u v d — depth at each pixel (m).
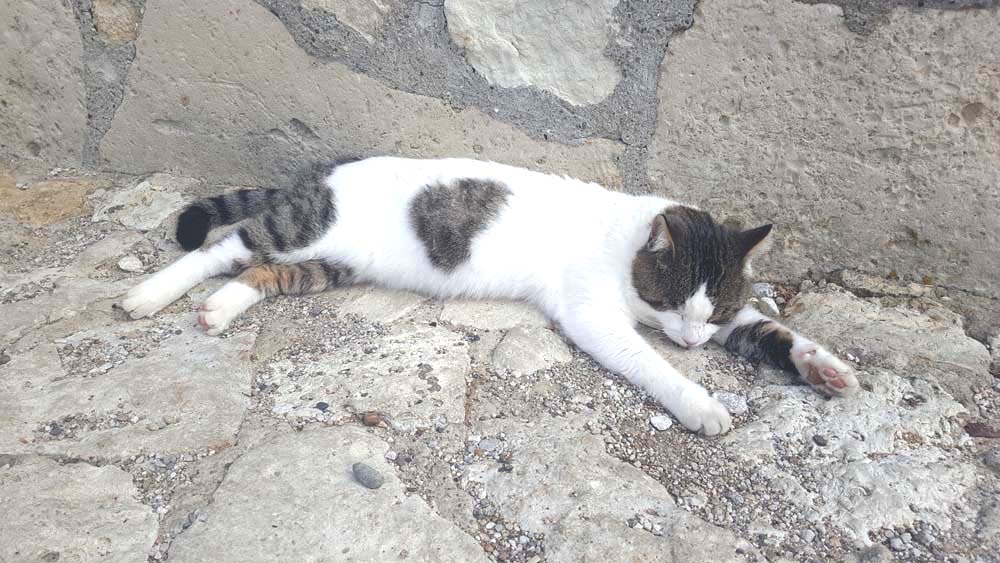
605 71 0.88
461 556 0.60
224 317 0.80
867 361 0.80
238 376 0.73
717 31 0.83
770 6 0.81
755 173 0.89
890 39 0.79
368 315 0.84
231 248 0.88
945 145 0.82
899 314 0.85
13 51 0.98
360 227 0.88
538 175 0.89
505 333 0.82
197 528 0.60
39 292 0.84
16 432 0.67
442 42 0.90
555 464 0.66
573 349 0.82
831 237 0.90
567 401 0.74
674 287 0.80
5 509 0.61
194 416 0.69
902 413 0.72
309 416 0.70
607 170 0.93
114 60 0.97
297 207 0.88
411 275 0.89
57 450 0.66
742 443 0.70
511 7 0.87
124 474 0.64
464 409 0.71
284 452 0.66
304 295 0.88
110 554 0.59
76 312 0.81
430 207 0.87
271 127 0.98
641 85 0.88
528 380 0.76
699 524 0.62
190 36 0.94
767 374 0.79
